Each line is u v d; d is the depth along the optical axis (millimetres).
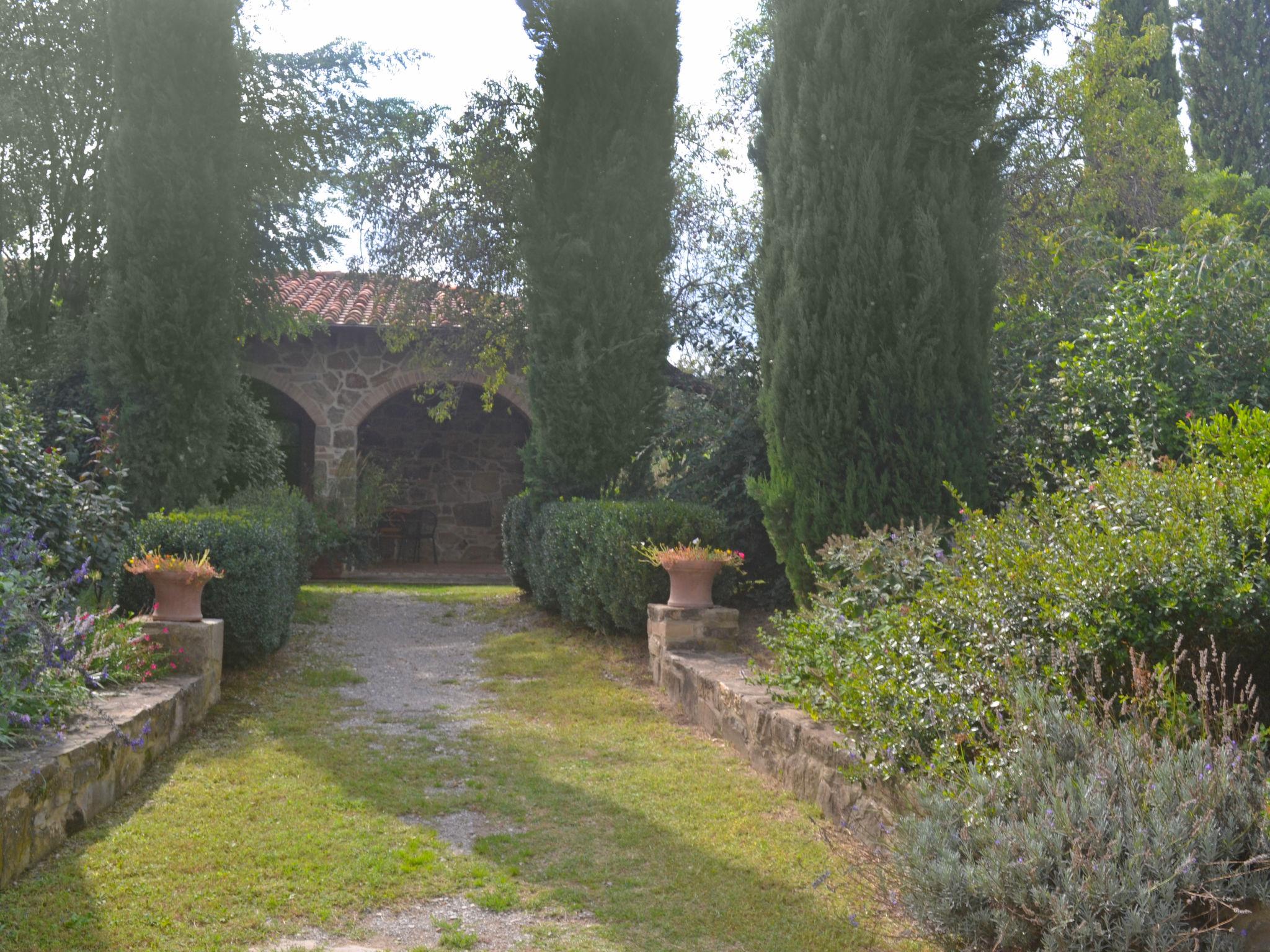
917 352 5703
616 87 8922
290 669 6867
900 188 5781
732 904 3160
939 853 2623
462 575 14758
